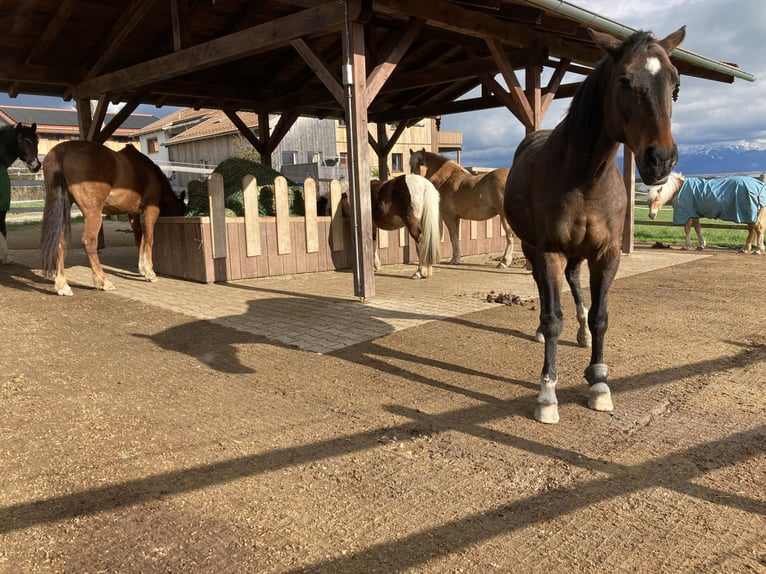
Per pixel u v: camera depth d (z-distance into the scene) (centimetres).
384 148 1333
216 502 228
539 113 794
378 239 928
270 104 1186
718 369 376
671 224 1258
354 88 557
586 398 332
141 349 450
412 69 1105
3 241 862
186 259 773
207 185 774
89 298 645
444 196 914
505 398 336
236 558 192
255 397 346
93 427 303
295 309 584
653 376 364
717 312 545
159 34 882
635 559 187
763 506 216
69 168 631
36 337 486
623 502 222
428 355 423
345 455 268
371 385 362
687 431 284
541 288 308
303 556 192
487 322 519
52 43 885
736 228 1070
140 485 242
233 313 568
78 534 206
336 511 221
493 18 676
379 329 497
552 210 290
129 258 990
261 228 796
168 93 1039
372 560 189
